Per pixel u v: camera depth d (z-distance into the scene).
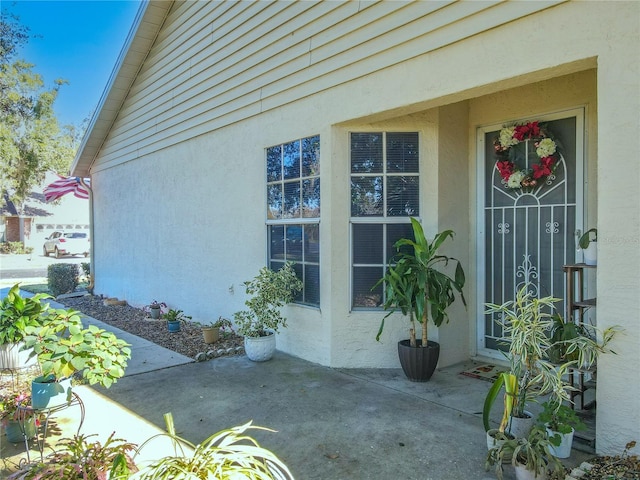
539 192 4.50
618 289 2.74
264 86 5.76
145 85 8.63
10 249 27.45
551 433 2.83
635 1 2.65
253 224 6.04
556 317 3.31
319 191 5.03
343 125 4.79
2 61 19.50
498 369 4.69
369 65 4.33
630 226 2.69
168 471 1.92
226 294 6.62
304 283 5.32
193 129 7.29
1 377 4.70
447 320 4.54
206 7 6.79
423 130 4.68
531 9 3.12
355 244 4.86
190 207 7.45
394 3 4.07
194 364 5.20
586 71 4.11
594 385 3.43
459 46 3.59
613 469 2.55
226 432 2.17
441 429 3.38
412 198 4.77
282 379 4.58
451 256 4.79
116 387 4.43
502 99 4.72
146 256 8.87
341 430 3.40
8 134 19.50
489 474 2.77
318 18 4.89
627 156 2.69
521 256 4.66
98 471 2.09
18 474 2.12
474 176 4.98
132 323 7.74
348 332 4.86
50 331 3.28
